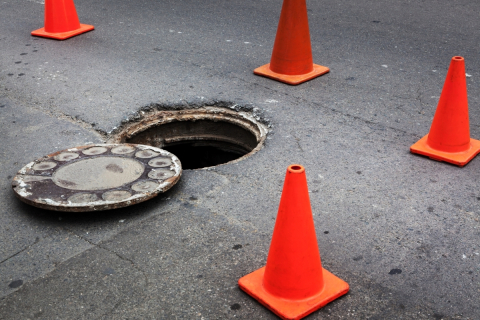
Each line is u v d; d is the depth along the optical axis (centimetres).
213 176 373
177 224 317
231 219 321
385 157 392
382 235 302
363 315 244
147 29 721
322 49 631
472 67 559
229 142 506
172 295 259
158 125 493
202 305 252
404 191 347
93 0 876
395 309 247
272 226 313
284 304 245
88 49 647
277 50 544
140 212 330
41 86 537
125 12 803
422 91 507
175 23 745
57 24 691
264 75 552
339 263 280
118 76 561
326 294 251
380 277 269
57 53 634
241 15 775
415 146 397
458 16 733
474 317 242
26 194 332
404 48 625
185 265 280
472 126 432
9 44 670
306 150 405
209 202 340
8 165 390
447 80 373
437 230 305
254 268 277
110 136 445
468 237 299
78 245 299
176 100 502
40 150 412
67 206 317
